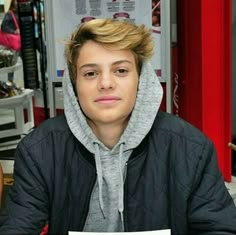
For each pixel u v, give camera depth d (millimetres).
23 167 1070
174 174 1052
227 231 996
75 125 1051
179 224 1047
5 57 3285
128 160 1049
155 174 1052
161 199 1041
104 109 969
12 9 3295
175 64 2949
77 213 1059
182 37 2908
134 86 988
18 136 3354
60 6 2471
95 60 945
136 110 1018
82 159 1057
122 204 1039
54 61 2529
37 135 1100
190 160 1053
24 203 1035
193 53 2855
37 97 3480
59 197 1058
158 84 1041
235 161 3102
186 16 2838
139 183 1051
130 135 1028
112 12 2449
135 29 967
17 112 3455
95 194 1054
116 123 1009
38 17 3176
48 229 1083
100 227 1062
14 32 3311
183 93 2996
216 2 2719
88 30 941
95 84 959
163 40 2438
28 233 1009
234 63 3031
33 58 3348
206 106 2863
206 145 1078
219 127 2922
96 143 1036
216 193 1042
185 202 1034
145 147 1062
